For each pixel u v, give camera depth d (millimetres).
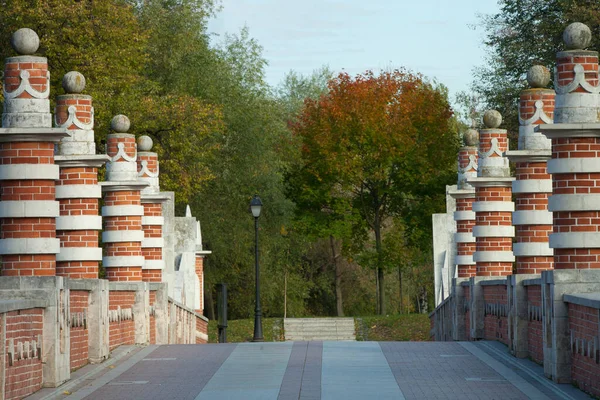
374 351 26422
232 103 71188
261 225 73500
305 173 80875
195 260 50375
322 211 83938
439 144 80688
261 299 79312
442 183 79688
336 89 81938
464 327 35750
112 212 33125
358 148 79375
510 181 33812
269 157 74688
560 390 19391
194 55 66750
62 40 50062
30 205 21703
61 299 21109
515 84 63000
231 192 71625
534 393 19266
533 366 23000
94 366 23859
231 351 26891
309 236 80688
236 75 75688
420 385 20328
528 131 27812
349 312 98688
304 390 19734
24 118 21766
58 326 20703
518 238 28469
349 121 78250
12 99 21844
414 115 80188
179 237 47750
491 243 34062
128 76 52156
